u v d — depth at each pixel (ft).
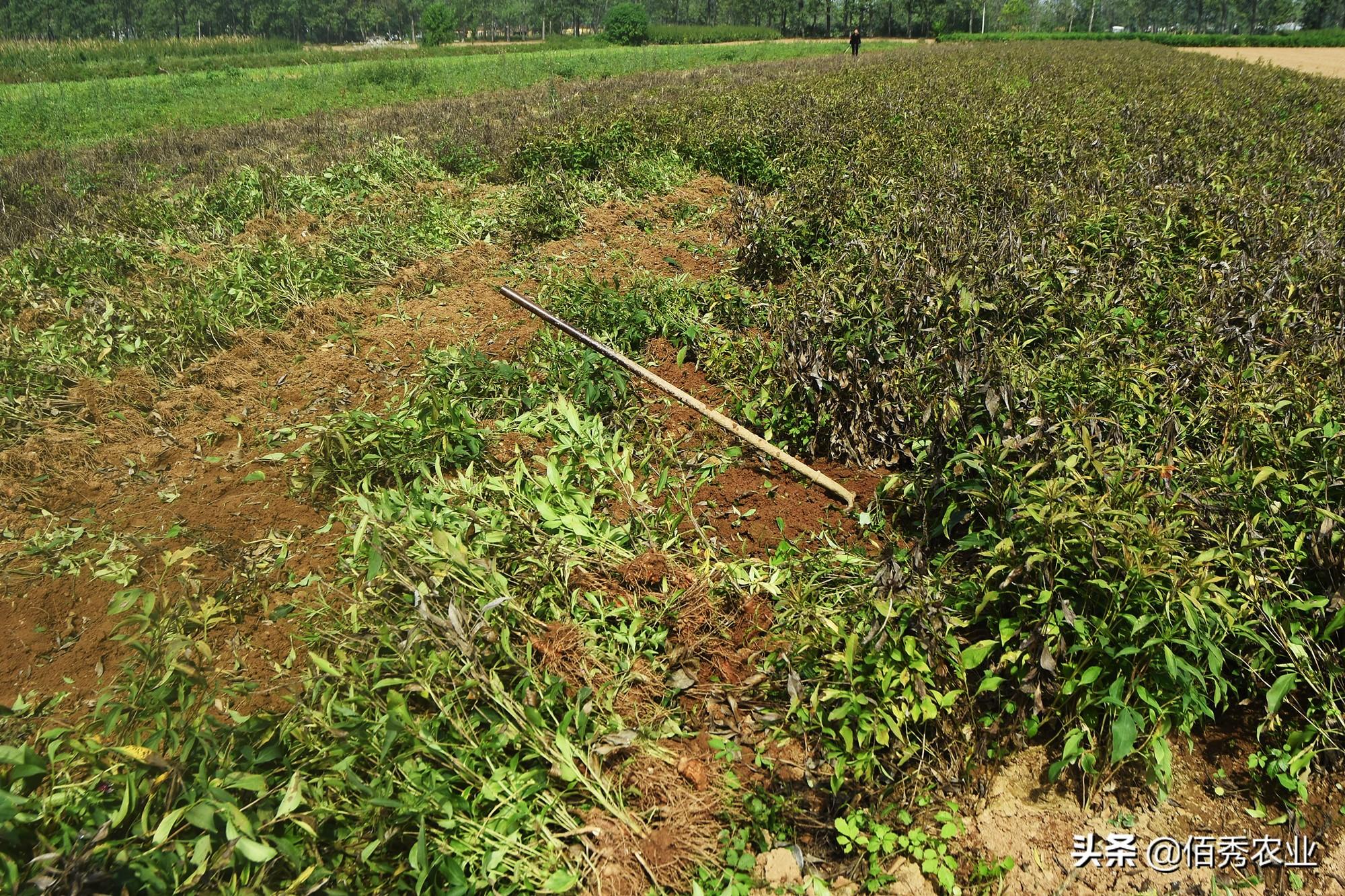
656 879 10.15
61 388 22.15
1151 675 11.28
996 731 11.89
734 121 44.06
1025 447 14.34
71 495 18.03
